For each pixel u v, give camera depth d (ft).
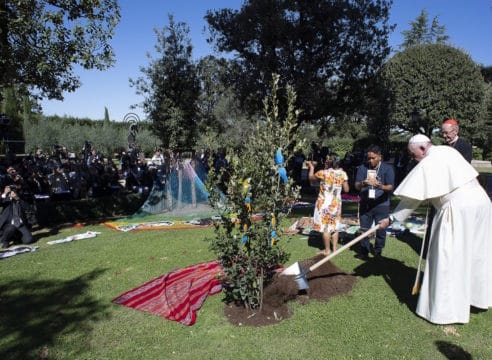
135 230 30.42
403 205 14.75
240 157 14.29
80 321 14.65
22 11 27.27
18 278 19.53
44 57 28.89
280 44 54.13
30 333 13.84
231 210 14.08
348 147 129.90
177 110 51.78
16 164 46.16
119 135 136.36
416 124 71.10
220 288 17.06
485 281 13.97
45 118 134.10
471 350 12.10
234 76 59.11
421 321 13.96
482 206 13.56
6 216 26.91
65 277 19.52
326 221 20.80
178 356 12.10
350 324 13.75
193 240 26.07
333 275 17.53
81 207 36.47
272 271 16.43
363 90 59.11
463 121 96.32
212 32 59.06
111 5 30.53
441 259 13.42
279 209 14.40
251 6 55.26
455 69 93.81
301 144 14.43
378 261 20.45
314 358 11.81
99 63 30.42
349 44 56.39
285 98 54.24
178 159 40.81
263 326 13.66
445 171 13.62
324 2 54.49
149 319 14.58
